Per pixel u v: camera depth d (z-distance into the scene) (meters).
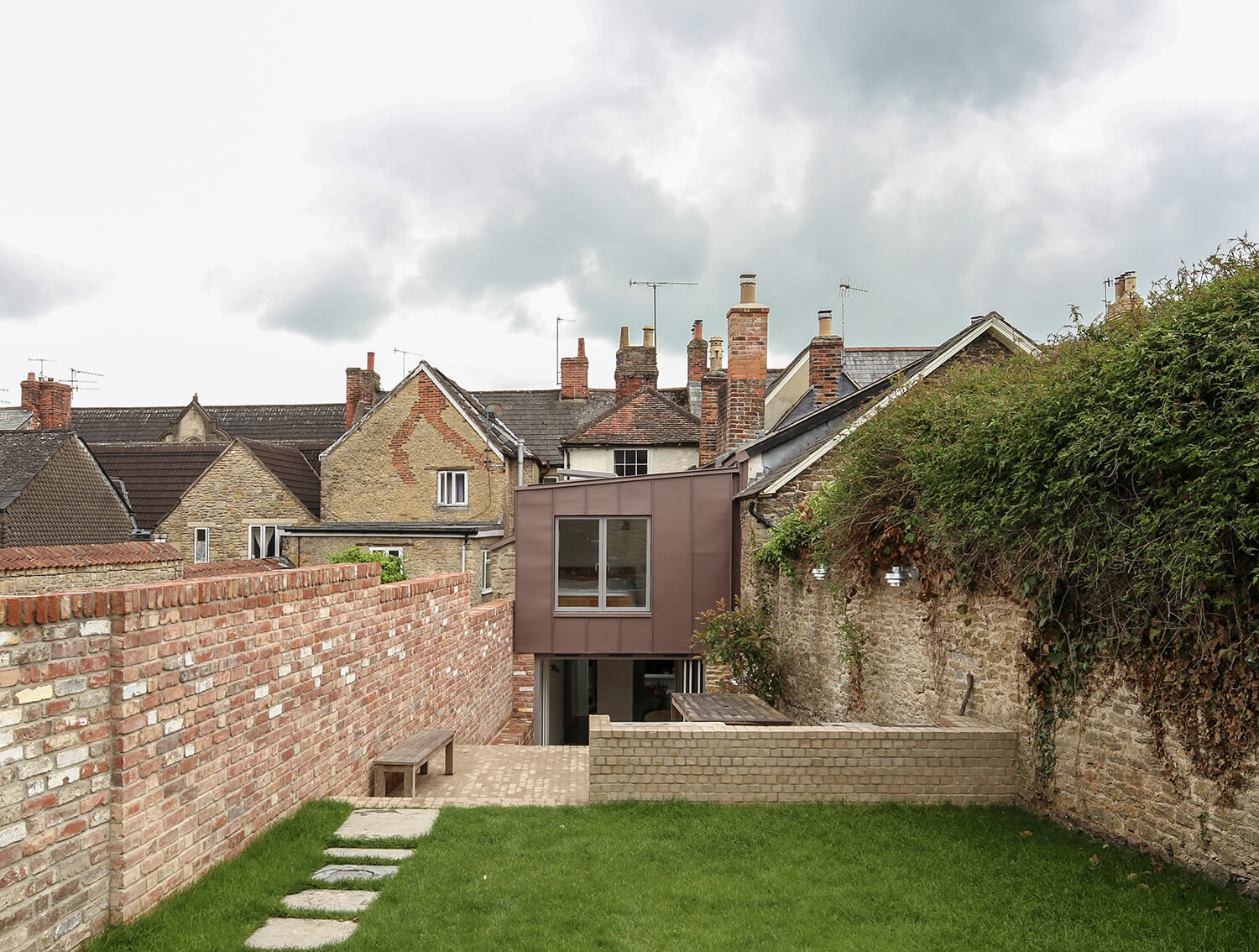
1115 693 5.58
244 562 19.25
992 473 6.34
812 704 10.91
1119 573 5.29
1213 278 4.89
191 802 4.68
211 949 3.98
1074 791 6.01
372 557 19.81
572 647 14.42
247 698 5.36
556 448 28.53
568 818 6.36
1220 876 4.70
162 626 4.39
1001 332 12.92
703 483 14.54
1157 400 4.75
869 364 22.20
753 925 4.55
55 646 3.64
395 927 4.36
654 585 14.44
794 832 6.04
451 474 24.83
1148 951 4.15
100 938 3.89
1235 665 4.54
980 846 5.71
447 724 10.16
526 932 4.39
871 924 4.57
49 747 3.59
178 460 28.94
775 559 11.91
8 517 20.11
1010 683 6.74
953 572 7.41
